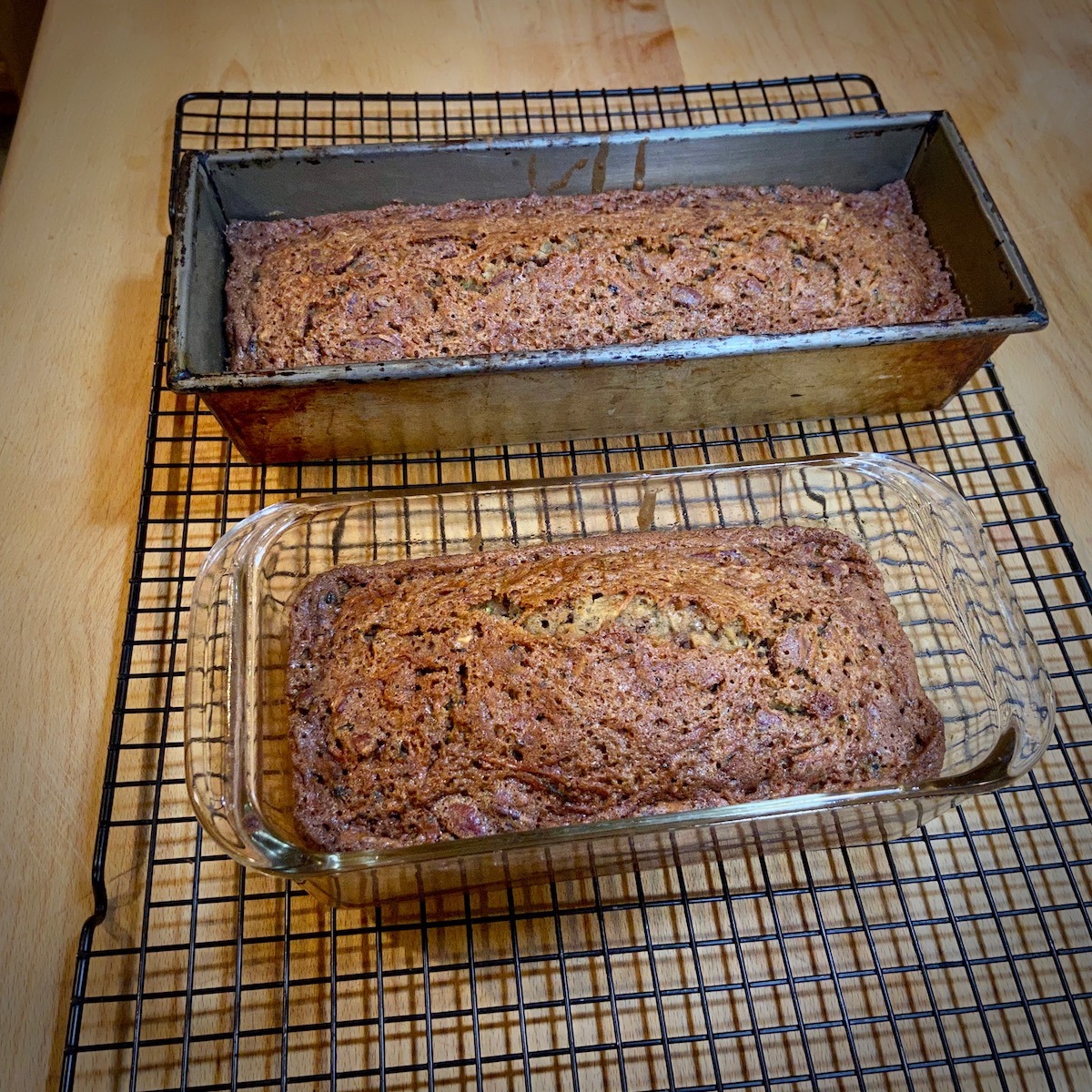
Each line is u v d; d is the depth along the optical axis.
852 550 0.36
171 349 0.35
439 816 0.31
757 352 0.37
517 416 0.39
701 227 0.43
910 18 0.55
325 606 0.34
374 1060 0.32
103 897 0.32
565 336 0.41
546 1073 0.32
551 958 0.32
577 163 0.44
